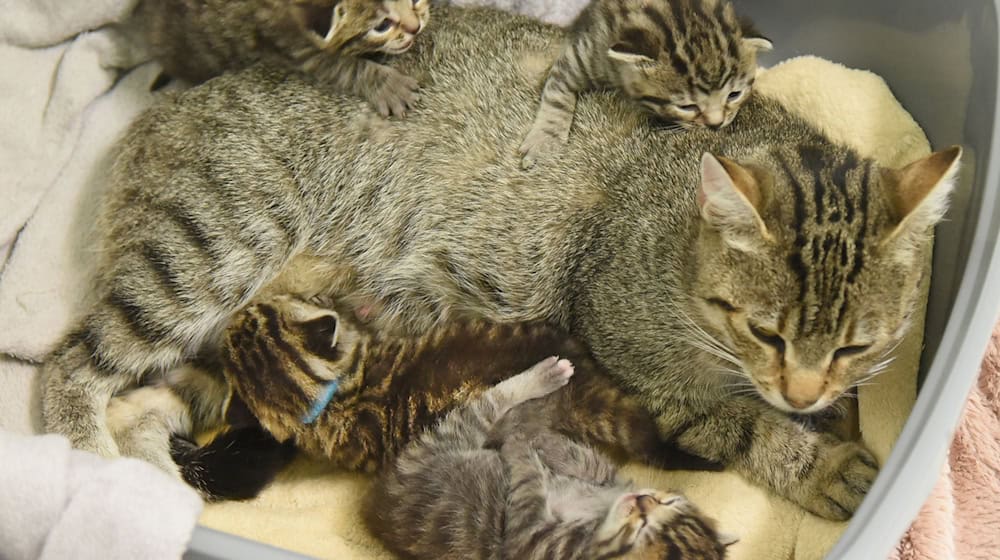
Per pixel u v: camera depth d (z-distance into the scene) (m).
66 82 1.33
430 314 1.30
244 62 1.29
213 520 1.25
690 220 1.21
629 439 1.25
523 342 1.26
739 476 1.25
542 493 1.23
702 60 1.24
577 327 1.26
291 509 1.26
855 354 1.17
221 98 1.27
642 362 1.23
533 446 1.25
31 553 1.17
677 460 1.25
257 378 1.25
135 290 1.25
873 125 1.29
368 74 1.26
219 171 1.26
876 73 1.32
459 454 1.24
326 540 1.25
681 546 1.20
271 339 1.25
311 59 1.26
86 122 1.33
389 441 1.25
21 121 1.33
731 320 1.18
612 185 1.25
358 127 1.27
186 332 1.27
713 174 1.16
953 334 1.18
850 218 1.16
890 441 1.22
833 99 1.30
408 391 1.26
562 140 1.26
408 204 1.27
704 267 1.19
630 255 1.23
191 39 1.30
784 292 1.16
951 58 1.25
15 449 1.17
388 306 1.29
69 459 1.18
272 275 1.28
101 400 1.27
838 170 1.18
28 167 1.32
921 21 1.28
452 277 1.28
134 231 1.25
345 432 1.26
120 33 1.35
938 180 1.15
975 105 1.23
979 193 1.21
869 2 1.32
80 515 1.16
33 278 1.30
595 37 1.26
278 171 1.26
